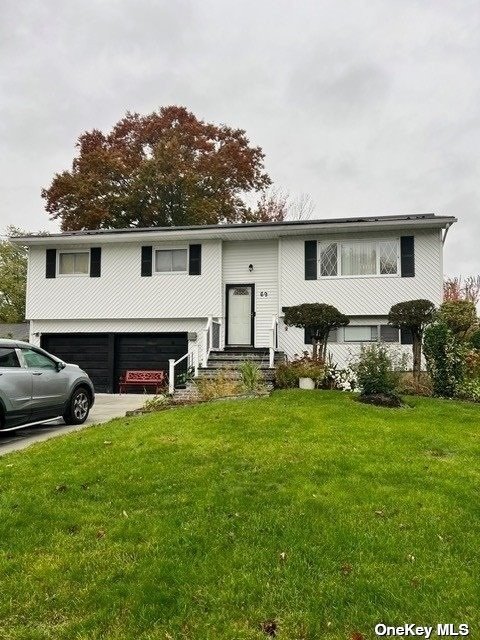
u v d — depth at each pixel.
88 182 27.12
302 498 4.45
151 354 17.72
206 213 27.56
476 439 6.63
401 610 2.82
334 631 2.66
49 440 7.35
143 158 28.69
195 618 2.79
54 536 3.87
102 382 17.94
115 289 17.70
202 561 3.40
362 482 4.88
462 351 11.06
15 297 37.16
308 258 16.36
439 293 15.34
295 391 10.65
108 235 17.11
